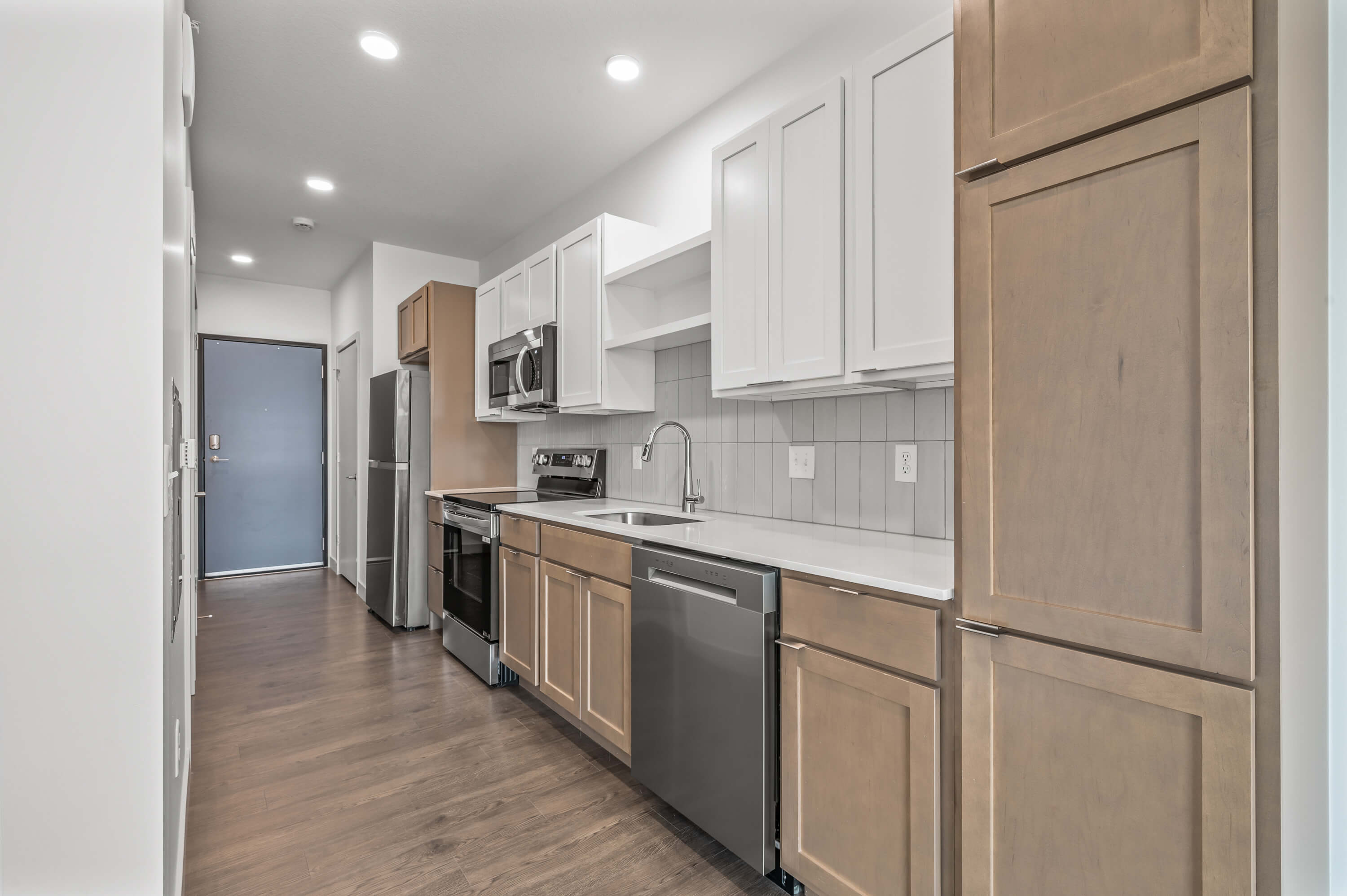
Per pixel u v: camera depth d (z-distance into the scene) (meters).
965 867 1.11
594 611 2.17
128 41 0.83
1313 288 0.82
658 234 2.87
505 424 4.16
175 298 1.19
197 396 4.75
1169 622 0.89
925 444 1.82
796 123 1.79
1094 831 0.97
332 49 2.30
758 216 1.92
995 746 1.08
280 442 5.55
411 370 3.85
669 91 2.58
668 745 1.78
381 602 3.96
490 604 2.87
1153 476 0.91
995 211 1.08
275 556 5.54
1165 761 0.90
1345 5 0.86
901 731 1.23
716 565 1.62
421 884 1.56
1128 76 0.92
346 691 2.80
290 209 3.80
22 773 0.78
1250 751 0.82
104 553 0.81
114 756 0.81
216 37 2.23
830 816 1.36
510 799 1.93
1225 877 0.84
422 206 3.76
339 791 1.97
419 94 2.60
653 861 1.65
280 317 5.56
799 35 2.23
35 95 0.80
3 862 0.77
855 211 1.62
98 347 0.81
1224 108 0.83
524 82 2.51
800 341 1.78
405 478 3.82
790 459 2.24
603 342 2.72
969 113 1.11
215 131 2.89
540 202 3.71
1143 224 0.91
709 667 1.63
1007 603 1.07
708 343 2.59
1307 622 0.82
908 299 1.50
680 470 2.76
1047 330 1.01
